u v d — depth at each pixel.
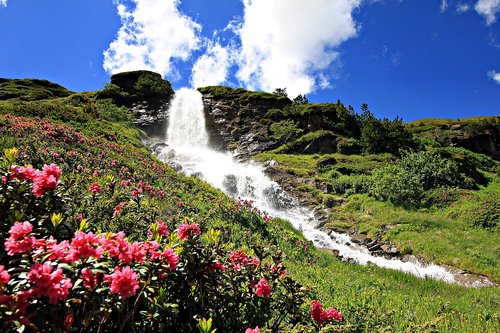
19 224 2.33
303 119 49.16
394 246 16.86
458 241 16.00
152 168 16.94
